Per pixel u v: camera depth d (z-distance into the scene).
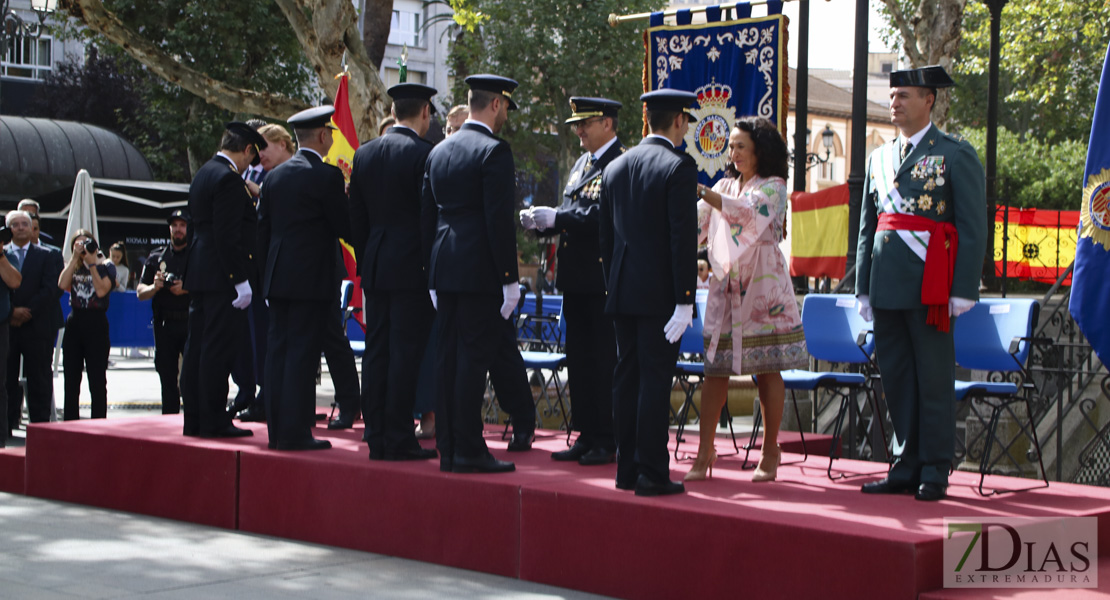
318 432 7.16
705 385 5.38
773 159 5.36
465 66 34.50
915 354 5.11
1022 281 14.41
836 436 6.31
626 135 33.16
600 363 5.95
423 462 5.74
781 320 5.30
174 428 7.03
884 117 50.69
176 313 8.89
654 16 8.86
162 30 24.34
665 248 4.88
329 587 4.88
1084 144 31.66
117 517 6.46
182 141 28.23
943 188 5.02
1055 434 8.88
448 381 5.44
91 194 13.20
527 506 5.01
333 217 6.19
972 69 26.70
